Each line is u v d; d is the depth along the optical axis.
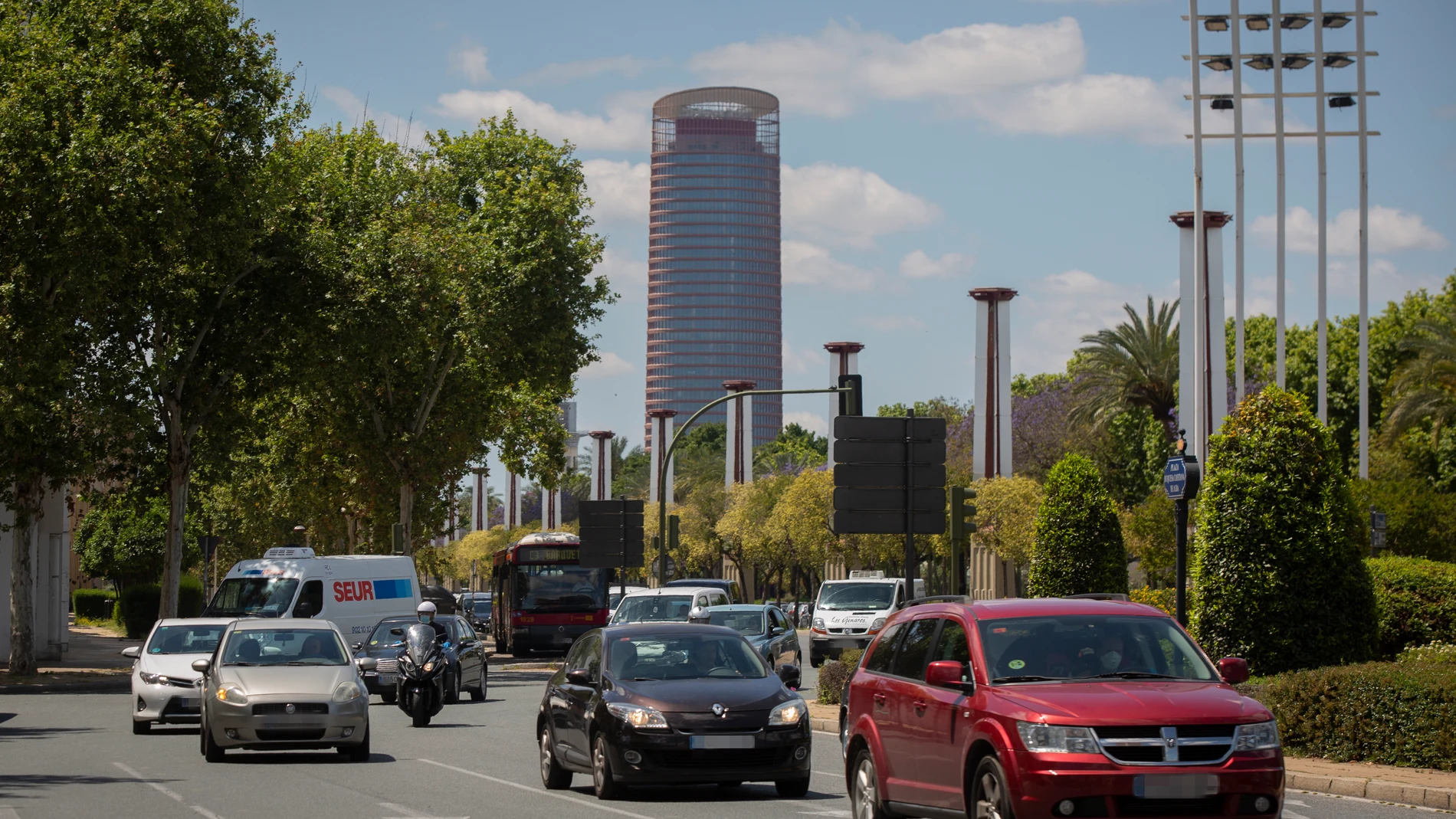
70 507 84.12
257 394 87.88
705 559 192.12
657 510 185.12
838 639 74.75
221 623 50.59
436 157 109.69
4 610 89.38
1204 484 42.50
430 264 89.44
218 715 37.47
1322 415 84.25
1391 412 99.75
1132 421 164.38
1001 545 129.75
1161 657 22.05
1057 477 67.38
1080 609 22.92
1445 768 30.78
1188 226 105.25
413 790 31.77
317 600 70.44
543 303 104.62
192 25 74.44
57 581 93.50
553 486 122.44
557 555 100.25
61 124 68.62
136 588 122.38
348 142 101.00
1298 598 40.56
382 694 62.12
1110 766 19.22
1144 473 165.00
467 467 115.06
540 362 107.25
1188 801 19.20
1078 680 21.30
